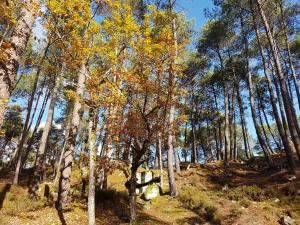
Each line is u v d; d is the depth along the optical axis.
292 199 13.77
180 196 17.70
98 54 11.83
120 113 12.39
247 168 26.56
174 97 13.81
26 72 25.42
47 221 11.27
